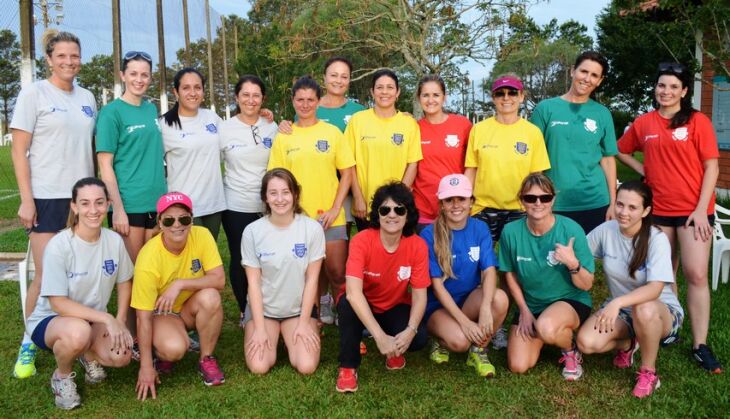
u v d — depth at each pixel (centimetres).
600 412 321
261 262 382
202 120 444
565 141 427
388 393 349
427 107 445
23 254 708
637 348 406
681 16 632
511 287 391
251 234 383
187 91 427
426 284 373
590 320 362
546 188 356
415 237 370
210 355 373
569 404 331
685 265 396
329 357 410
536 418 316
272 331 391
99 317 334
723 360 379
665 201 409
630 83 1655
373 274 370
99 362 356
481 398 339
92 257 348
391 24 1506
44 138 394
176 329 368
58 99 399
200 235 383
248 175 452
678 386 347
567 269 370
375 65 1831
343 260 448
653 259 349
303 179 432
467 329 362
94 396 352
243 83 443
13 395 352
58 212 400
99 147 398
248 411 329
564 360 371
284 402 337
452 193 367
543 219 365
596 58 414
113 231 370
